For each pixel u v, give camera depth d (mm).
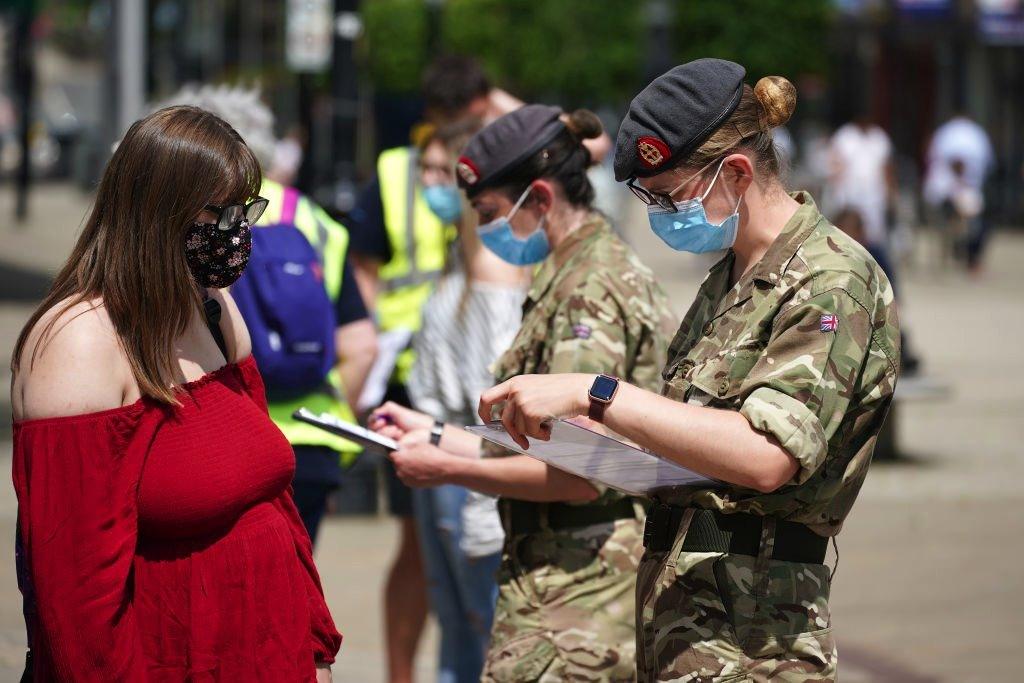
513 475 6047
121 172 4773
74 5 96188
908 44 67312
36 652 4676
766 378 4672
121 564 4574
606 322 5953
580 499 6035
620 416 4668
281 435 5164
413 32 54938
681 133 4863
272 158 7738
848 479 4883
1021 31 60250
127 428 4629
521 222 6359
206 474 4762
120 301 4676
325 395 7422
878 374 4828
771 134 5027
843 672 9984
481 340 8258
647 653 5168
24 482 4590
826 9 53594
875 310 4840
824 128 72000
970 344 26672
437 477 6289
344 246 8023
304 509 7379
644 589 5207
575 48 56531
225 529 4871
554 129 6312
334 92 20062
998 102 63750
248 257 4969
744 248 5051
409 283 9992
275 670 4879
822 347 4680
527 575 6172
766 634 4898
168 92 51656
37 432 4555
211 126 4891
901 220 41312
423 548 8492
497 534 7871
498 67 56250
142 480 4684
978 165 39906
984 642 10648
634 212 58312
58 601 4484
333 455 7469
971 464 17031
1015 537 13789
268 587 4918
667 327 6164
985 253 44812
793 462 4582
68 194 62344
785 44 52938
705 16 53219
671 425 4609
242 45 53812
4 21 67312
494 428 5055
